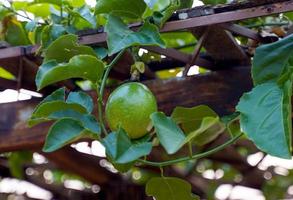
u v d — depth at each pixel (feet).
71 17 3.68
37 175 6.29
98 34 3.53
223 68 3.76
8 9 3.92
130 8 3.34
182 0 3.59
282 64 3.11
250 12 3.31
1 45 3.77
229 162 6.00
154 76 3.97
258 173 6.38
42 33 3.58
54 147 2.93
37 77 3.10
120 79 3.94
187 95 3.75
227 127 3.37
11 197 6.57
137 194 5.74
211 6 3.37
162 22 3.37
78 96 3.21
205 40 3.55
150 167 5.60
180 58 3.70
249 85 3.68
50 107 3.07
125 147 2.91
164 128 2.86
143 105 3.04
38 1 3.80
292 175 6.72
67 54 3.32
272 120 2.83
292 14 3.72
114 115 3.05
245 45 3.79
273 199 6.72
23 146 4.01
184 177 6.15
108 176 5.70
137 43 3.19
